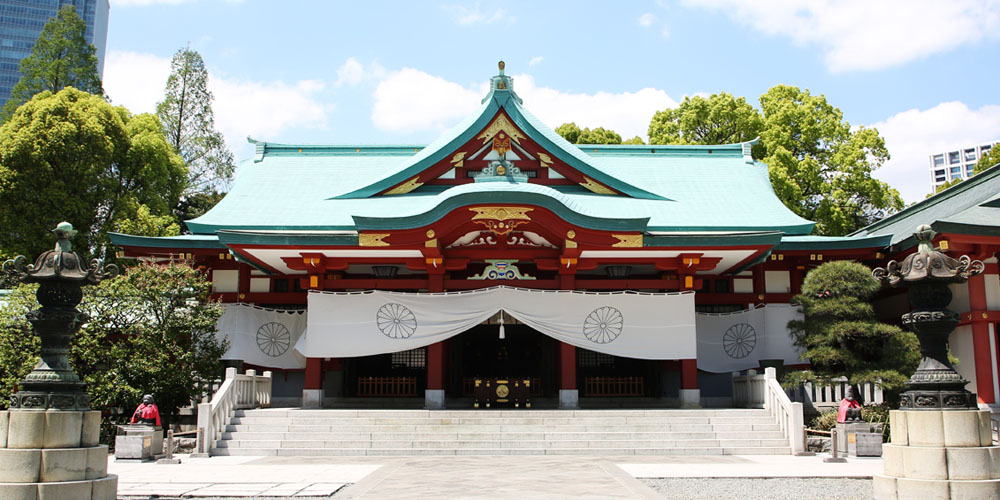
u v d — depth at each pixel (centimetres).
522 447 1855
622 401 2580
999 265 2241
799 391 2189
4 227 3178
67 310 1082
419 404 2508
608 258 2397
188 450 1867
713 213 2586
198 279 2267
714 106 4150
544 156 2466
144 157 3697
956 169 17025
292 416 1958
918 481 1020
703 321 2539
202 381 2177
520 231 2270
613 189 2539
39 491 978
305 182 2797
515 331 2706
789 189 3853
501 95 2405
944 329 1092
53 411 1022
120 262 3478
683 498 1158
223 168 5306
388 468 1531
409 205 2444
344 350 2238
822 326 2047
